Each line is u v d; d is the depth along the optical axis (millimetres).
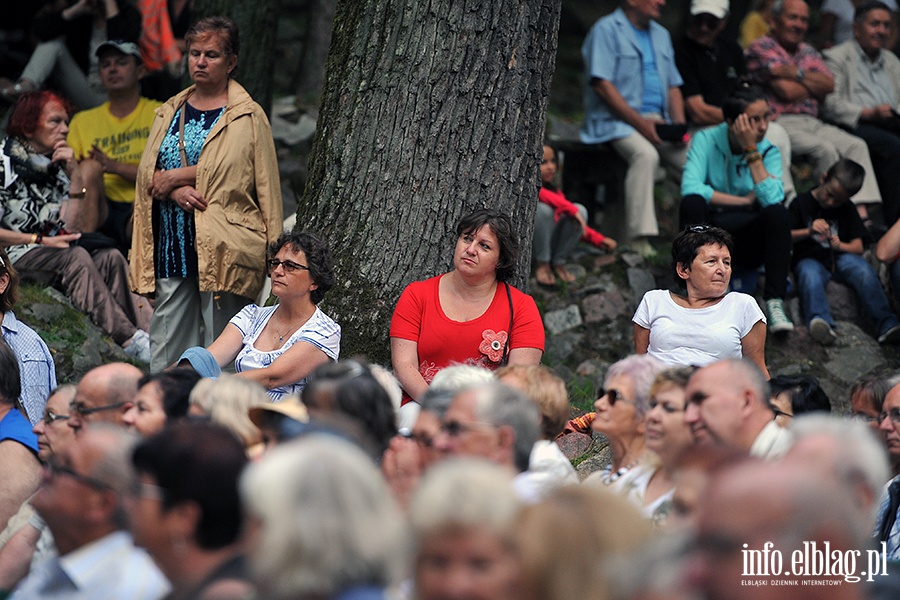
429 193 21656
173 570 10078
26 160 26406
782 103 36188
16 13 40500
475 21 21594
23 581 14219
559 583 9008
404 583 11133
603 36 34438
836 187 31062
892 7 42031
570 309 31703
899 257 31219
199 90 24531
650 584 8266
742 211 30609
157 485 10055
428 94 21625
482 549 9055
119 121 30844
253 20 33375
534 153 22250
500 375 15133
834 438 11305
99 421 14977
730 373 13578
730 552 7586
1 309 20422
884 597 11047
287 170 36969
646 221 33656
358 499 9023
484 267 20156
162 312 24750
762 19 43031
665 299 22234
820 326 30078
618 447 15008
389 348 21469
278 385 19438
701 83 35719
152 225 24547
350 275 21734
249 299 24562
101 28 34406
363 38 22188
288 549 8812
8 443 16641
